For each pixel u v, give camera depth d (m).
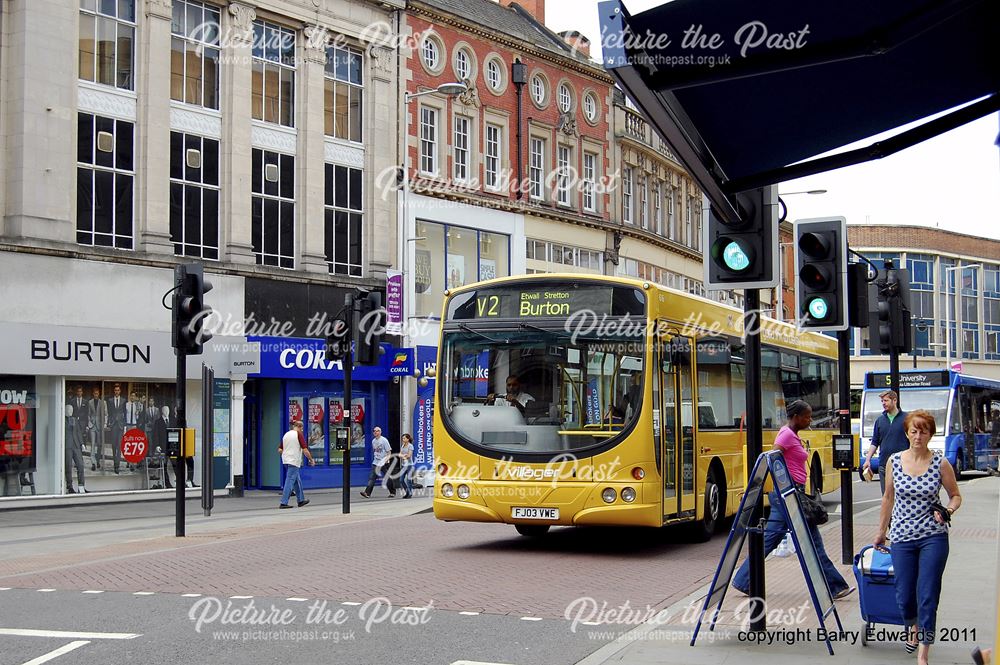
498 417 15.66
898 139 6.26
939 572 8.36
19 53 27.39
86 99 28.78
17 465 26.80
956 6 4.94
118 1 29.58
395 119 37.28
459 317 16.16
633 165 49.94
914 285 88.06
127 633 9.73
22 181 27.19
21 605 11.36
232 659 8.71
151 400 29.72
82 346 27.92
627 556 15.54
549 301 15.71
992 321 94.12
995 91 6.52
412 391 37.19
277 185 33.81
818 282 11.70
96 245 28.92
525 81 42.59
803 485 11.80
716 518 17.80
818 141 7.03
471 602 11.35
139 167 29.83
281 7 33.66
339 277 34.91
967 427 38.53
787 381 22.06
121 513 25.56
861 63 5.83
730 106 6.20
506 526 20.31
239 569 13.92
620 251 48.00
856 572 9.14
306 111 34.47
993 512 22.17
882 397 17.28
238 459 31.42
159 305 29.88
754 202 8.95
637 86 5.28
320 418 34.47
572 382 15.45
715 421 17.83
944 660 8.50
